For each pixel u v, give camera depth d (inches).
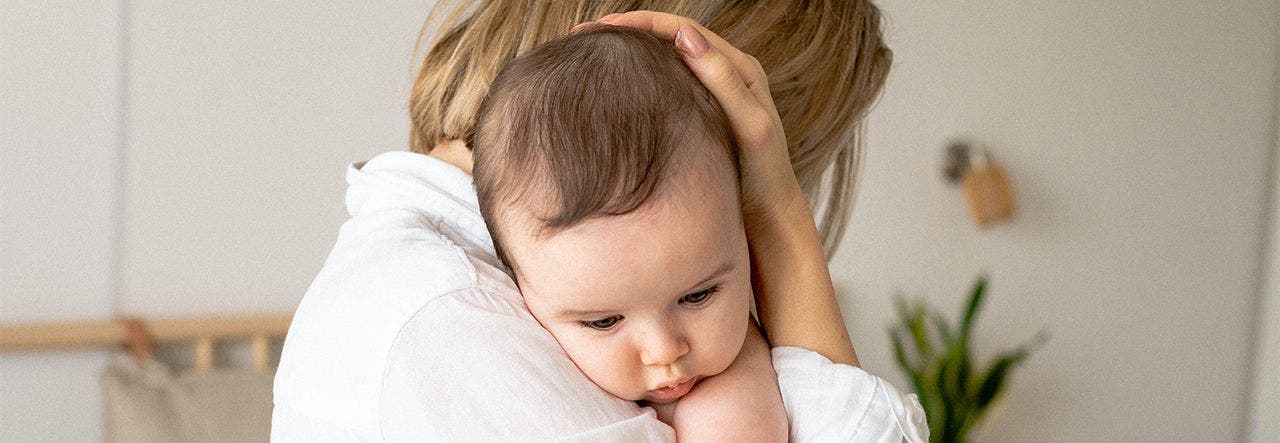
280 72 91.5
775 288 30.4
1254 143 123.0
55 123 86.9
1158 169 120.2
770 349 30.2
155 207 89.7
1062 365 119.3
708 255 25.5
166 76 89.0
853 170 39.8
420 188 29.2
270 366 92.7
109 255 88.9
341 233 30.2
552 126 25.2
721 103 27.3
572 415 25.6
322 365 27.1
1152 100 119.0
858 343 111.5
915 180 112.0
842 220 39.9
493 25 29.9
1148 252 121.0
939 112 112.0
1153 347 122.3
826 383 28.5
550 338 26.6
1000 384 106.5
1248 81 122.0
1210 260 123.3
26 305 87.2
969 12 112.0
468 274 26.4
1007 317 116.6
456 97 30.0
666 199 24.9
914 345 113.3
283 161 92.2
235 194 91.3
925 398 105.7
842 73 34.6
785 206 30.1
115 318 89.0
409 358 25.5
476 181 26.9
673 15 28.4
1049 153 116.1
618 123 24.9
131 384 82.4
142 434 79.2
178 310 90.6
